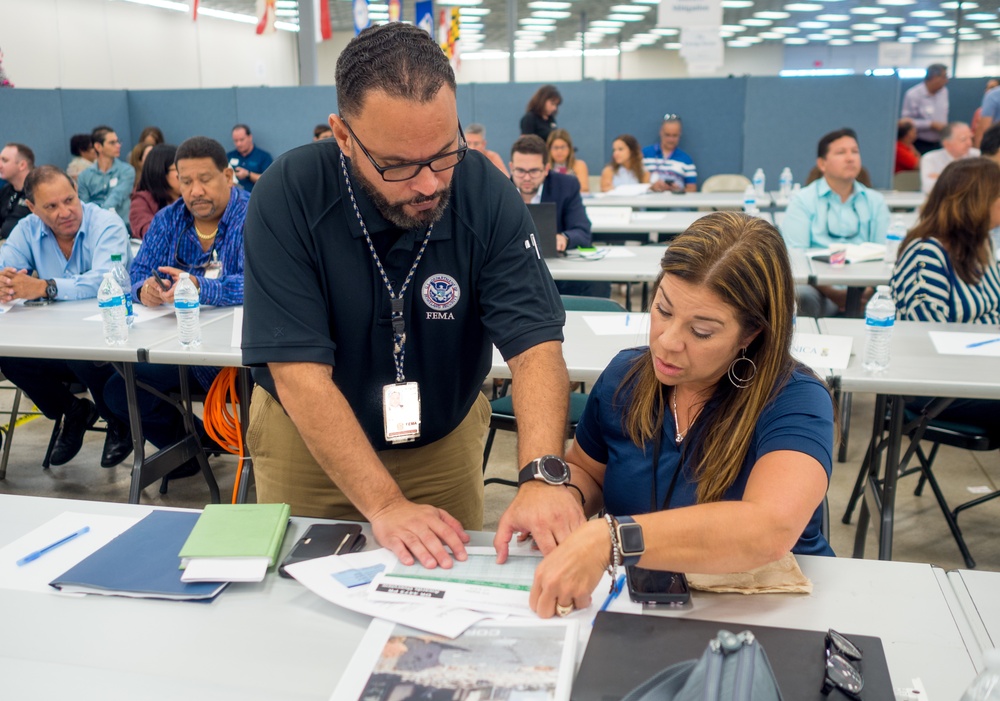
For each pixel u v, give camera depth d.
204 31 10.86
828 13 12.05
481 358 1.54
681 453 1.31
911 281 2.68
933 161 6.06
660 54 16.66
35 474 3.25
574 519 1.18
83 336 2.47
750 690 0.79
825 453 1.16
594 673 0.96
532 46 16.23
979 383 2.02
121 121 8.16
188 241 2.95
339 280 1.36
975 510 2.91
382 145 1.14
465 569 1.17
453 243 1.40
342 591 1.12
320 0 7.90
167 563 1.20
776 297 1.18
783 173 6.79
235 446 2.71
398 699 0.91
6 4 7.62
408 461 1.57
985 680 0.83
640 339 2.46
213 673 0.98
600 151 7.71
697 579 1.15
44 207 3.06
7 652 1.02
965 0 10.96
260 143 8.02
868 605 1.11
